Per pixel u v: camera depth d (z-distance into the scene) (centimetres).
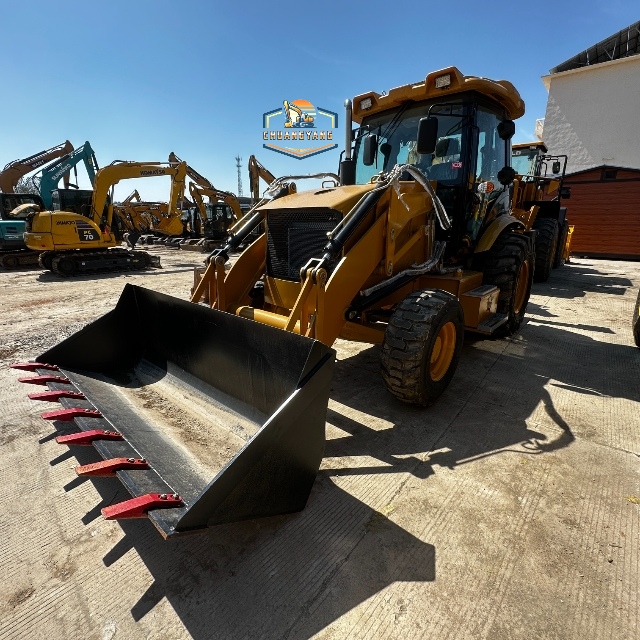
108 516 154
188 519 158
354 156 465
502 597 172
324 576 183
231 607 169
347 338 369
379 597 173
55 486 240
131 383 311
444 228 357
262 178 1828
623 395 357
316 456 217
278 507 203
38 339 512
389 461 263
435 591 175
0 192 1354
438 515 218
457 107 392
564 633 158
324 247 305
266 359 240
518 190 761
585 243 1503
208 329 278
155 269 1222
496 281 452
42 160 1437
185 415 269
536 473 251
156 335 325
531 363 430
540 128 2134
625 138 1661
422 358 288
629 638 156
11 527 210
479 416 320
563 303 707
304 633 159
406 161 426
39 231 1016
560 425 307
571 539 202
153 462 207
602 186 1445
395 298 362
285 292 352
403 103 419
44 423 308
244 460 175
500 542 200
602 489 237
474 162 404
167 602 171
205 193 1852
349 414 321
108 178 1130
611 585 177
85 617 165
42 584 179
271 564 189
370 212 307
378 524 212
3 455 268
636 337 468
